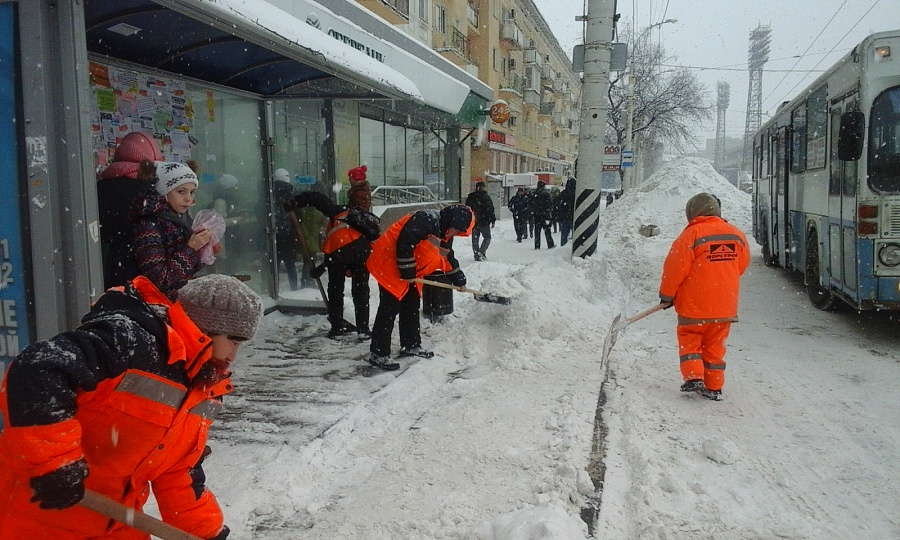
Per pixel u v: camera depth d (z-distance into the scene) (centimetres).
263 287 754
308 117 851
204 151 657
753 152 1551
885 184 638
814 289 882
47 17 318
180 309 198
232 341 203
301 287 787
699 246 487
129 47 552
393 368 562
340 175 1093
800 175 953
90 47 529
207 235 397
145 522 196
